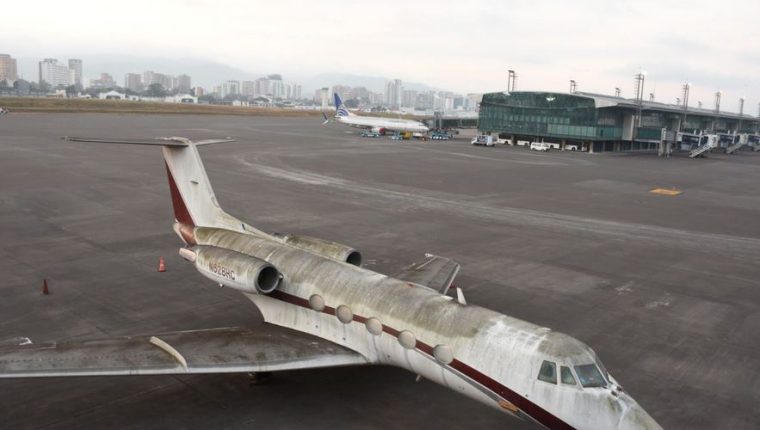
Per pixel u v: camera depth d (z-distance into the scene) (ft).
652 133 319.88
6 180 139.64
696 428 43.55
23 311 61.52
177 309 63.21
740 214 137.80
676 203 151.12
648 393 48.75
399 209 125.70
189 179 62.23
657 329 63.16
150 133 291.99
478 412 44.14
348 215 116.78
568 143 322.96
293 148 255.91
